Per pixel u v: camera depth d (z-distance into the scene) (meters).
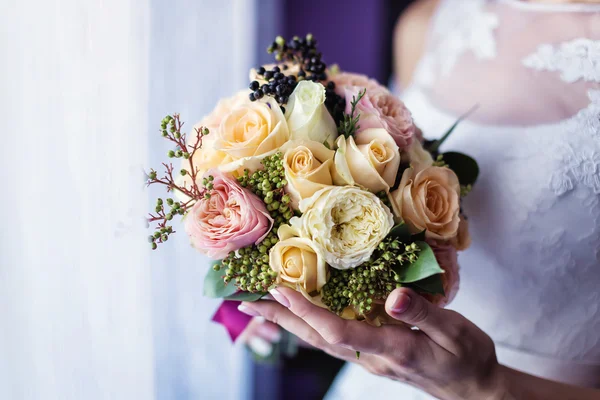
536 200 0.70
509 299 0.74
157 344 0.91
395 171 0.55
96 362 0.65
